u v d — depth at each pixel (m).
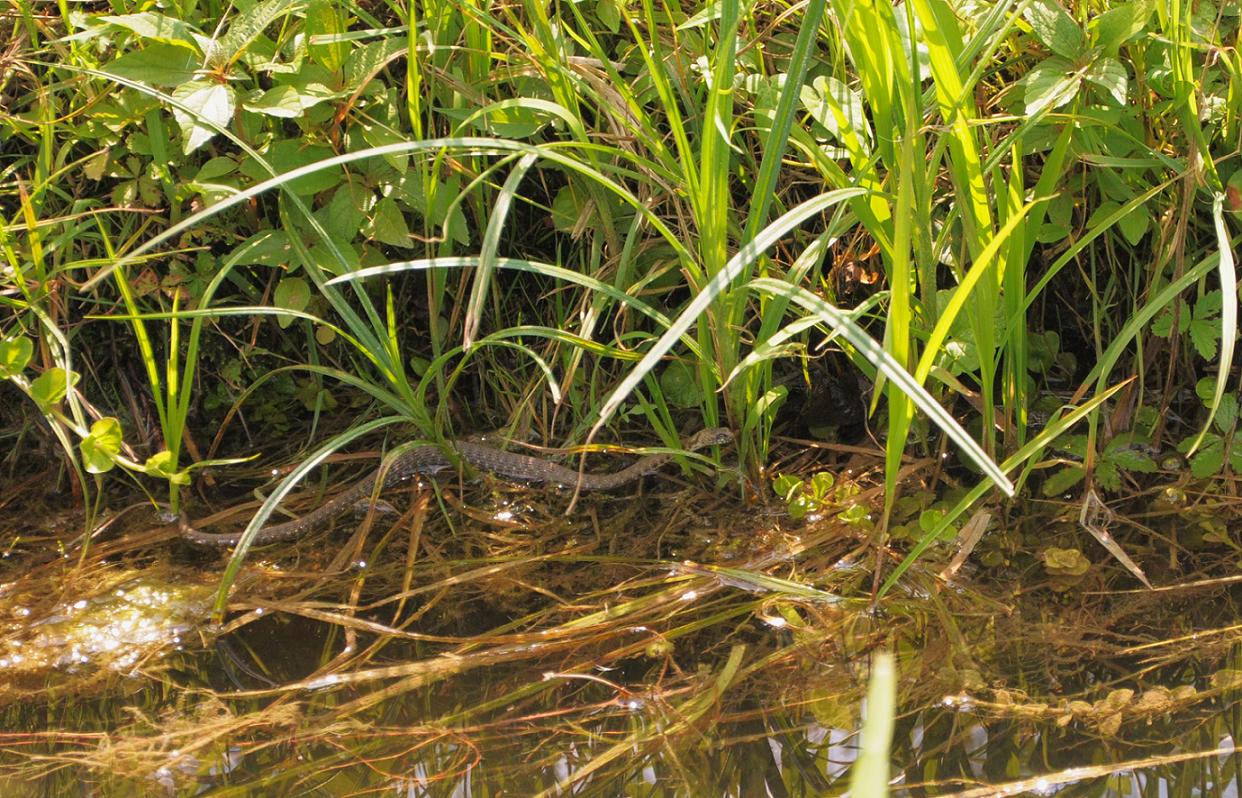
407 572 3.18
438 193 3.36
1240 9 3.23
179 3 3.27
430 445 3.48
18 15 3.54
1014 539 3.24
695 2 3.71
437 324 3.45
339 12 3.35
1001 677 2.69
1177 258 3.24
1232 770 2.35
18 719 2.64
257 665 2.84
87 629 2.97
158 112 3.29
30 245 3.33
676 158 3.52
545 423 3.78
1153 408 3.66
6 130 3.49
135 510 3.51
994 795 2.30
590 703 2.65
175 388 3.14
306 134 3.33
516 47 3.42
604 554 3.28
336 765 2.47
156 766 2.47
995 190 3.07
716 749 2.49
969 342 3.19
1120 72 2.84
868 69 2.74
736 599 3.03
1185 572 3.06
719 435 3.40
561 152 3.47
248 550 3.30
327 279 3.57
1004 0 2.66
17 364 3.05
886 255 3.14
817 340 3.69
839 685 2.69
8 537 3.39
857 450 3.63
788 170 3.68
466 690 2.72
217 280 3.12
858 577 3.10
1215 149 3.37
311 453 3.75
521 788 2.39
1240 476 3.44
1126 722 2.51
